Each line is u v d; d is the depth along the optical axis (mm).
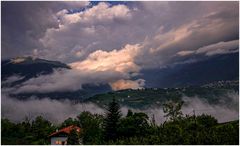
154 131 91875
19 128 105125
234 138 69062
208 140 72000
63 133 97938
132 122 92812
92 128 99125
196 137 74625
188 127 94625
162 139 77688
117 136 92062
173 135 80812
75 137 95250
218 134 73125
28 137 102688
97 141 90562
